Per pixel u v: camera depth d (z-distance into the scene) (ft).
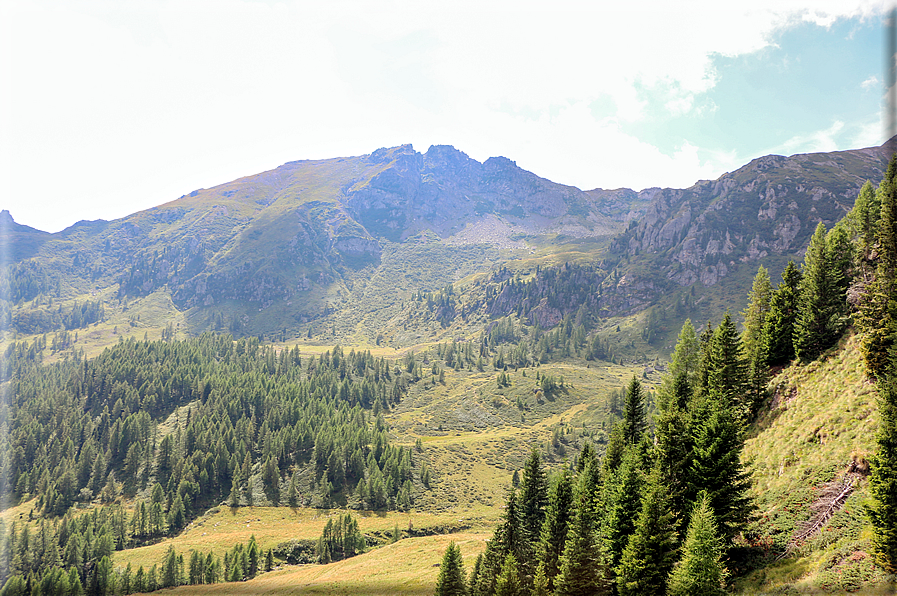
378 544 525.75
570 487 196.54
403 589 308.19
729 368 206.69
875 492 118.73
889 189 176.14
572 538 163.94
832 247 223.71
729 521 149.38
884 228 176.04
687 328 272.31
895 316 156.56
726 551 146.51
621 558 157.07
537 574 177.06
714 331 244.63
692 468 162.40
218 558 469.98
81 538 475.31
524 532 207.10
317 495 625.82
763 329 230.48
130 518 567.18
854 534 126.52
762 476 172.45
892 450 119.03
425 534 545.85
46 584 408.87
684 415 178.70
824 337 201.05
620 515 167.63
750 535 150.51
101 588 413.39
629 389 219.00
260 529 553.64
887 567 110.93
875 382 159.22
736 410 199.21
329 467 655.35
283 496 620.90
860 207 240.32
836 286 209.97
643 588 146.20
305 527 556.51
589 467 209.56
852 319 195.11
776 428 187.93
